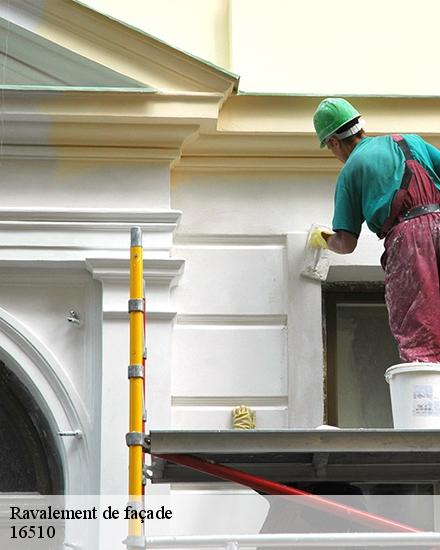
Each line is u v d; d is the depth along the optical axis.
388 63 16.84
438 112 16.34
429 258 14.27
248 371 15.89
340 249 14.91
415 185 14.50
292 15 16.92
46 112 15.85
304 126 16.22
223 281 16.11
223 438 13.19
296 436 13.20
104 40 15.94
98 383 15.70
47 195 16.02
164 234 15.94
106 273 15.77
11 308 15.91
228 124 16.19
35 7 15.91
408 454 13.50
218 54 16.91
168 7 16.97
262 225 16.28
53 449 15.91
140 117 15.91
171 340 15.79
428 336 14.12
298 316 16.03
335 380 16.34
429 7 17.03
